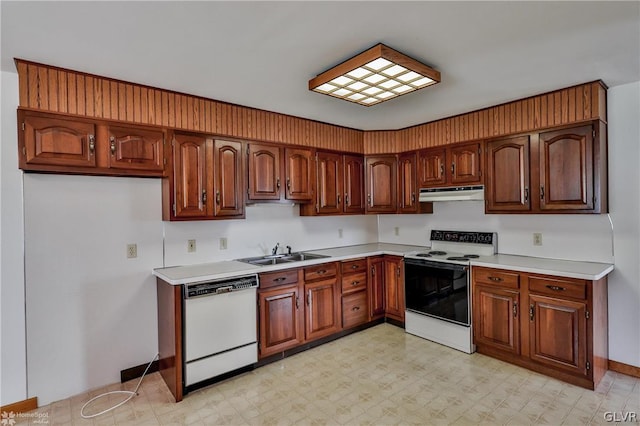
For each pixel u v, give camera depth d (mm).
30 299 2418
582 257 3021
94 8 1626
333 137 3979
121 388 2678
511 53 2195
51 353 2492
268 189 3385
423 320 3598
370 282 3908
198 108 2955
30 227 2418
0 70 2287
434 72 2363
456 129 3629
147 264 2912
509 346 2953
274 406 2400
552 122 2920
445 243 3980
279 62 2279
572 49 2150
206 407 2402
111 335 2744
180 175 2832
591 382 2531
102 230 2709
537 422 2176
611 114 2842
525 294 2850
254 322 2902
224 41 1985
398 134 4203
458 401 2426
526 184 3082
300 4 1625
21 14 1665
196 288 2574
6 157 2322
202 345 2607
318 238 4203
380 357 3156
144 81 2590
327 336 3539
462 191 3539
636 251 2746
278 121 3492
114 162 2527
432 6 1663
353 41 2008
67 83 2359
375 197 4223
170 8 1640
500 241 3590
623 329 2803
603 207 2783
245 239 3549
